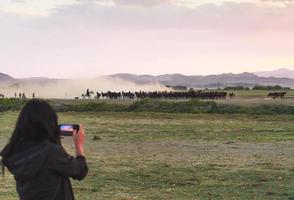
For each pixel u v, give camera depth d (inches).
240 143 1228.5
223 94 4347.9
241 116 2214.6
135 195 602.2
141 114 2409.0
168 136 1409.9
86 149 1087.6
